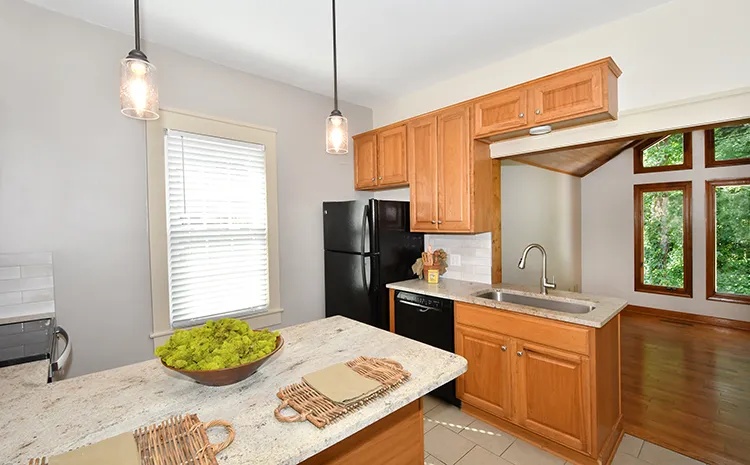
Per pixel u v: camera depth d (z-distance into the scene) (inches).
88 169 82.1
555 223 203.6
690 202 189.3
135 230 88.7
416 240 130.4
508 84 104.3
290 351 58.5
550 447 82.3
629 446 83.7
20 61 74.0
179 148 95.4
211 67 102.1
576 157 170.1
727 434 87.7
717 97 72.8
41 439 35.2
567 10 80.3
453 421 95.3
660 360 136.3
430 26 85.9
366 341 63.2
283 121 118.8
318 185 129.1
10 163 73.2
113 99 85.4
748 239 175.0
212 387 46.4
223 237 103.9
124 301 87.1
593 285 224.8
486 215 110.3
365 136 135.9
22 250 74.5
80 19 80.8
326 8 77.8
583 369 75.0
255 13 79.2
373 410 39.9
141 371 52.2
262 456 32.1
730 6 71.6
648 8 80.2
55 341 66.2
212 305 102.0
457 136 106.3
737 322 175.8
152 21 82.2
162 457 31.4
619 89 85.0
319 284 129.0
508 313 87.8
